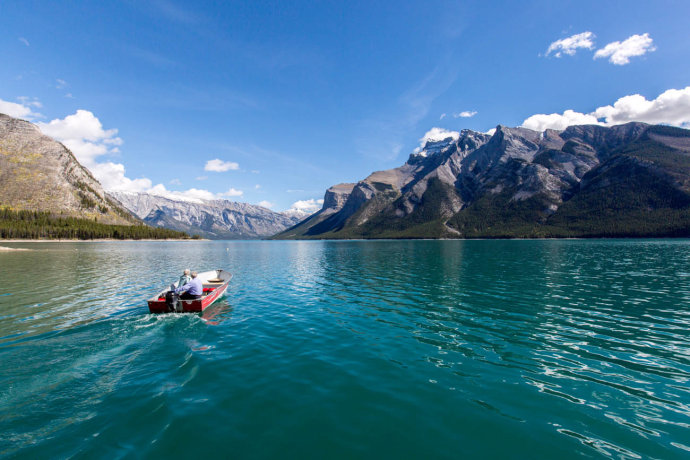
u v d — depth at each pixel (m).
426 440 7.86
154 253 89.62
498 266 48.53
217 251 111.12
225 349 14.16
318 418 8.74
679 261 53.34
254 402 9.55
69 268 46.22
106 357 12.96
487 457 7.27
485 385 10.80
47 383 10.57
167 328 17.05
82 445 7.44
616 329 17.27
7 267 46.88
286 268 50.22
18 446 7.36
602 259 58.09
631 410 9.25
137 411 8.95
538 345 14.80
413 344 14.94
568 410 9.26
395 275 40.00
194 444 7.55
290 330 17.16
